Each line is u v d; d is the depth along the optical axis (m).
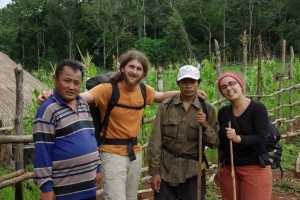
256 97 8.36
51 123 2.76
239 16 58.12
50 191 2.74
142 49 49.97
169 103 3.66
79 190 2.86
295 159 7.52
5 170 5.25
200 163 3.57
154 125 3.69
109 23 54.34
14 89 8.42
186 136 3.63
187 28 57.84
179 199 3.75
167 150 3.70
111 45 55.06
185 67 3.54
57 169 2.80
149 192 5.64
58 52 58.50
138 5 57.66
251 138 3.48
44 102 2.82
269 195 3.62
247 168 3.59
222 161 3.72
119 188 3.38
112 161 3.38
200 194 3.65
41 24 60.19
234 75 3.57
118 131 3.40
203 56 51.34
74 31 57.72
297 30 52.31
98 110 3.41
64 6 56.97
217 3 57.25
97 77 3.56
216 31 57.94
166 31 50.25
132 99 3.41
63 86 2.79
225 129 3.56
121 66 3.35
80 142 2.83
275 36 59.56
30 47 59.88
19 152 3.87
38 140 2.74
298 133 8.95
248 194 3.60
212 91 8.09
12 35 59.12
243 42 7.50
